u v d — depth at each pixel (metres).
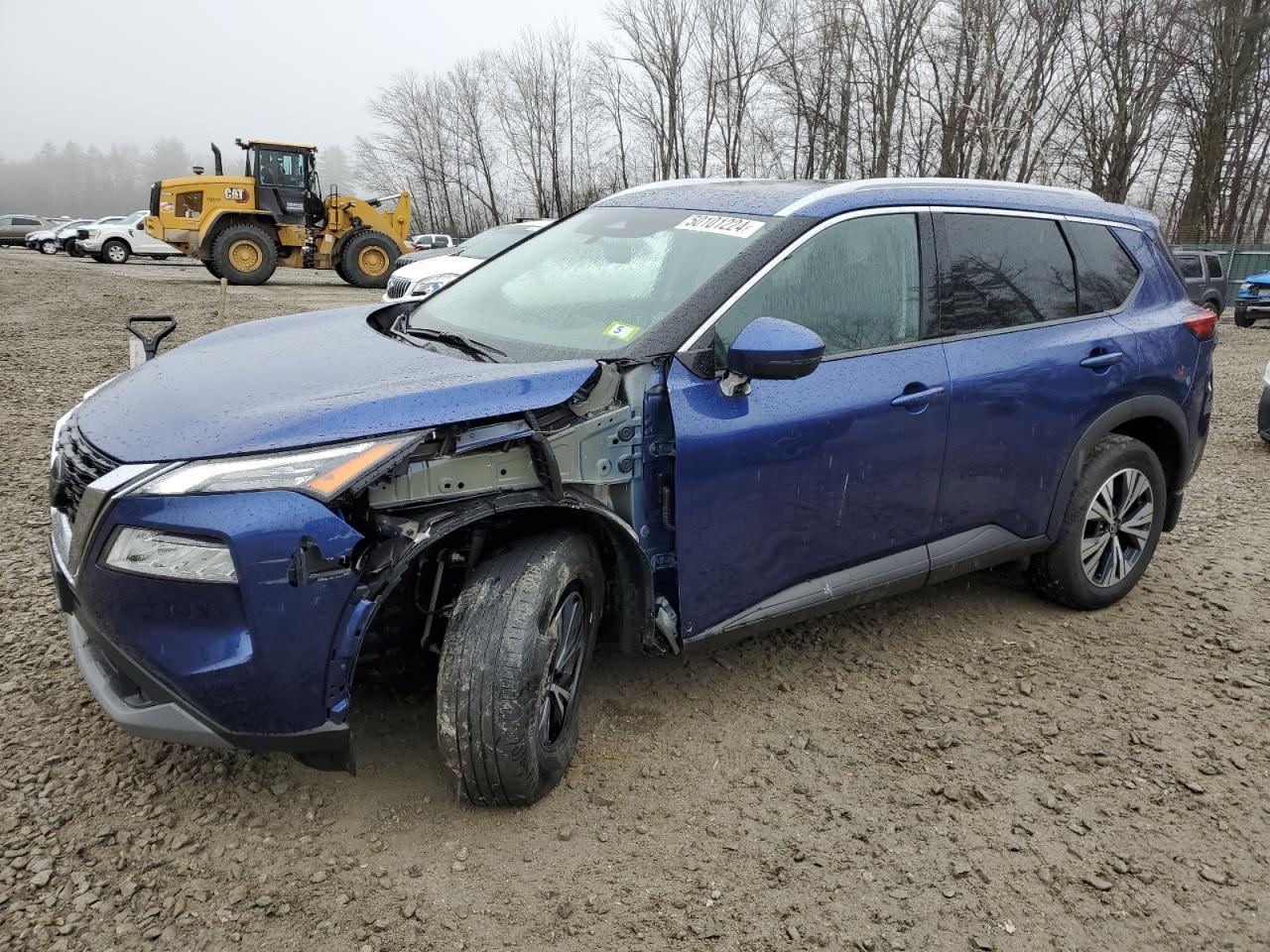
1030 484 3.70
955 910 2.39
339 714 2.33
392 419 2.34
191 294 18.52
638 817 2.68
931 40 31.25
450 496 2.46
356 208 23.86
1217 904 2.46
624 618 2.96
